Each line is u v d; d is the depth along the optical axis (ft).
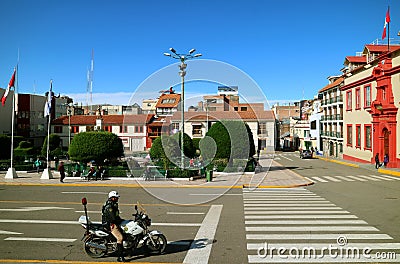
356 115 131.85
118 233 25.11
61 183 73.87
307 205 46.85
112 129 178.19
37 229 33.86
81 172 85.10
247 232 32.30
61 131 197.47
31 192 61.62
